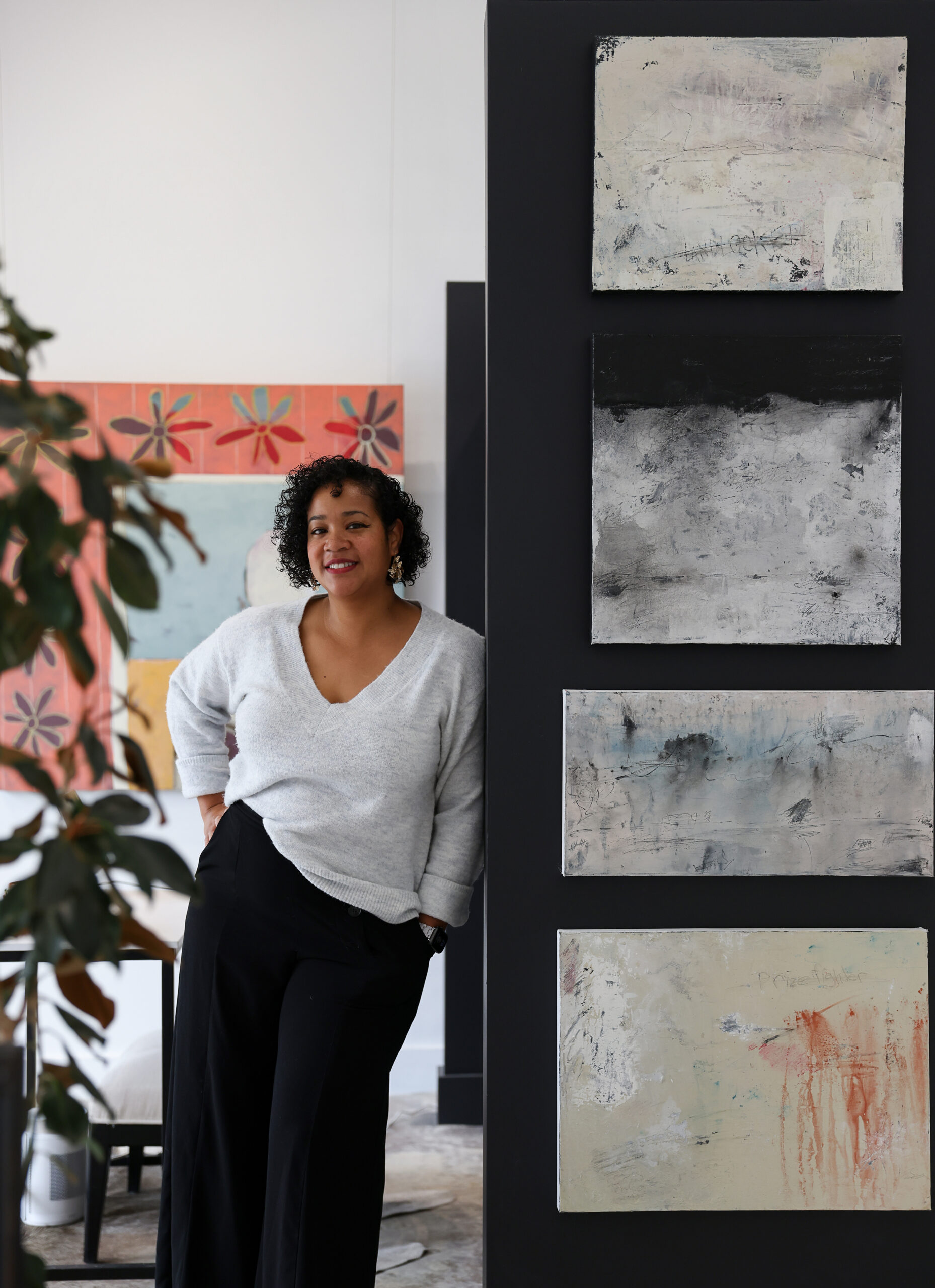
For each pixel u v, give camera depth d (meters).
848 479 1.73
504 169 1.75
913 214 1.75
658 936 1.71
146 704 3.17
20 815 3.21
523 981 1.74
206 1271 1.74
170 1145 1.79
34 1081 1.01
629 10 1.74
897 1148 1.72
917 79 1.75
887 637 1.73
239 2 3.35
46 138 3.32
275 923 1.70
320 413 3.25
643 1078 1.71
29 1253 0.90
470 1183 2.66
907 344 1.76
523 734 1.75
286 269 3.35
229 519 3.21
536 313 1.75
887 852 1.73
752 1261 1.73
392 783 1.70
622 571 1.72
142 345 3.33
